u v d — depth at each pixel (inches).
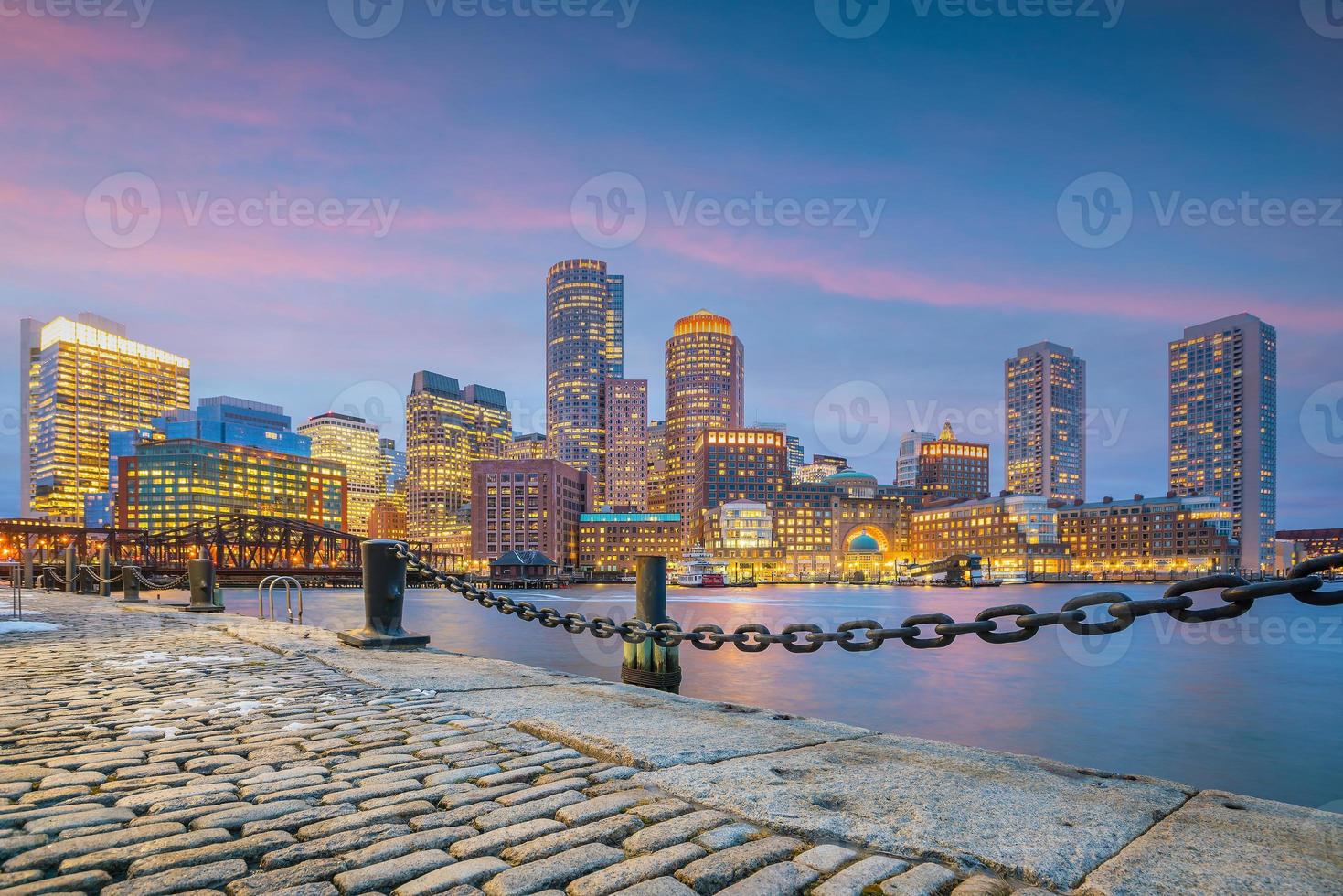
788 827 128.3
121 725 211.2
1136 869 110.6
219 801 143.9
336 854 118.4
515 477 7869.1
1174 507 7706.7
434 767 167.2
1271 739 1063.0
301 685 280.4
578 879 108.0
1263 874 108.8
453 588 346.9
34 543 4564.5
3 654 380.2
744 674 1588.3
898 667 1711.4
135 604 860.6
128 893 104.2
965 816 132.5
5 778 158.6
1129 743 1036.5
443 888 106.1
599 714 217.9
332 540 4916.3
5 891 103.8
